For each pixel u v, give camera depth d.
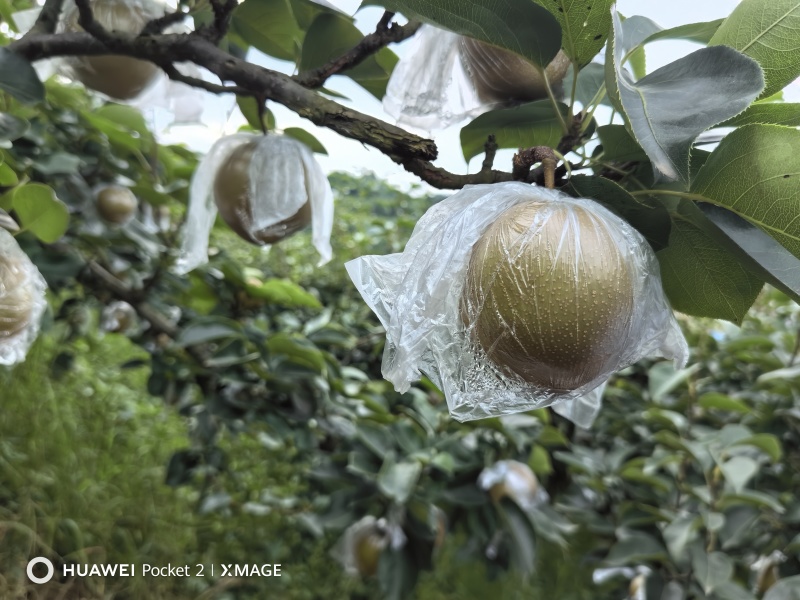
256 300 2.09
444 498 1.87
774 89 0.75
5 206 1.21
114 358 3.96
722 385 2.51
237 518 2.81
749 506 1.78
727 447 1.74
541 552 3.27
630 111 0.62
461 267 0.72
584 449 2.27
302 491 2.79
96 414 3.03
